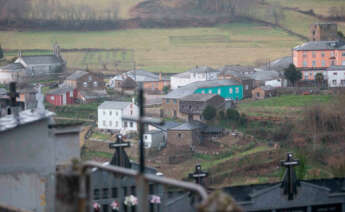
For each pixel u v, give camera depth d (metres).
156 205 81.75
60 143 70.81
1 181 67.56
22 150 68.44
